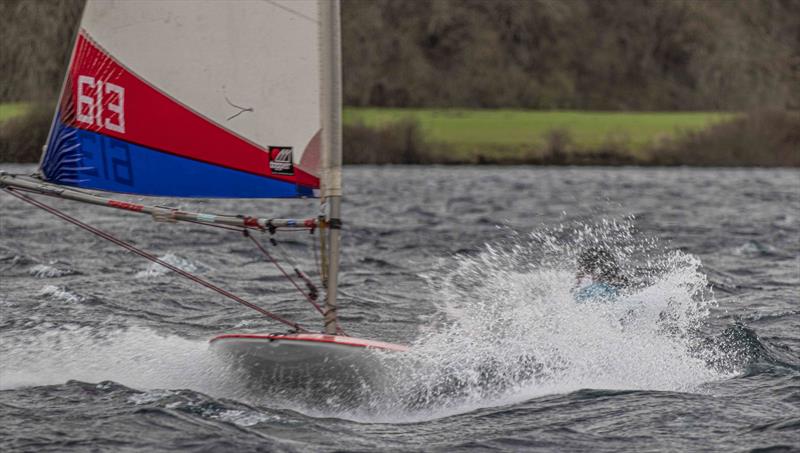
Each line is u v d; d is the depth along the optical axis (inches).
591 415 1365.7
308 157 1339.8
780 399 1445.6
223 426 1282.0
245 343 1408.7
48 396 1414.9
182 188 1379.2
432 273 2810.0
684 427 1304.1
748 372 1621.6
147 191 1386.6
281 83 1342.3
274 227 1350.9
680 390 1513.3
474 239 3740.2
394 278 2719.0
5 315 2006.6
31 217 4099.4
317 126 1336.1
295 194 1348.4
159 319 2055.9
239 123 1357.0
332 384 1385.3
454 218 4761.3
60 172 1408.7
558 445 1235.9
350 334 1948.8
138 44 1375.5
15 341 1774.1
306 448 1210.6
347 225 4180.6
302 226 1359.5
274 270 2817.4
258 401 1423.5
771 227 4483.3
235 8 1348.4
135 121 1382.9
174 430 1259.8
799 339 1932.8
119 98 1385.3
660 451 1207.6
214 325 2015.3
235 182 1364.4
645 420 1337.4
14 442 1210.6
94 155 1400.1
